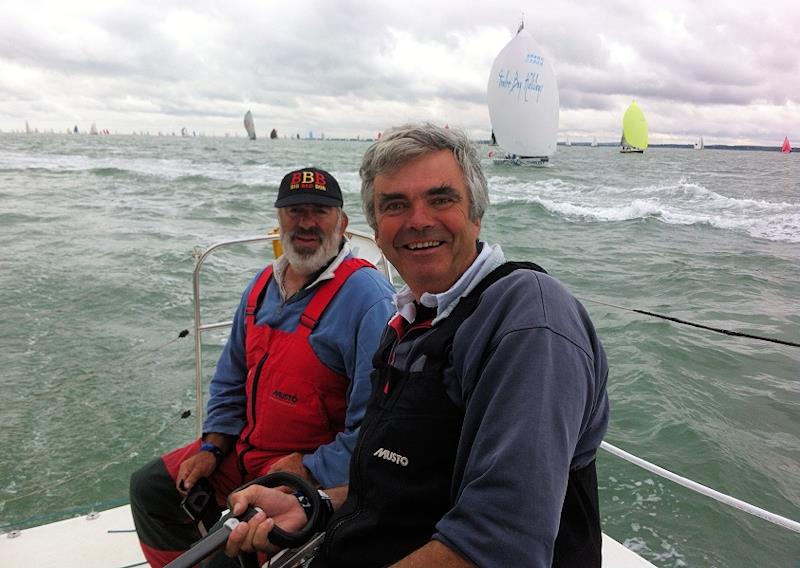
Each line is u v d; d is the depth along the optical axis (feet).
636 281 31.32
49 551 7.11
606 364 3.73
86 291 24.73
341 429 6.55
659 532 11.10
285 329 6.45
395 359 4.27
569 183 88.58
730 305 26.89
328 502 4.81
